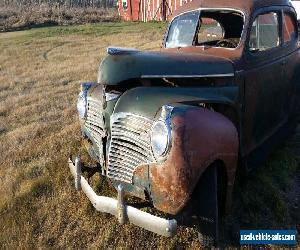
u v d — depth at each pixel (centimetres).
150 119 304
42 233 373
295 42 508
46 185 441
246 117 398
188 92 338
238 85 378
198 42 440
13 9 2900
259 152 438
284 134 498
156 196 296
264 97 429
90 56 1348
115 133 323
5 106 775
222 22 442
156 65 347
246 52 392
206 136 294
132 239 349
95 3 3791
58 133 593
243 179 417
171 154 285
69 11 2819
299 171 465
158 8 2417
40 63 1270
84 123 391
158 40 1594
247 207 385
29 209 406
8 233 376
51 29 2162
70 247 352
